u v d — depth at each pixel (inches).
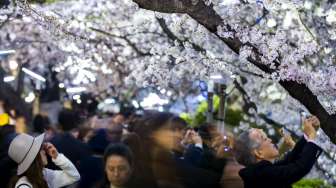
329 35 374.9
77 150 345.7
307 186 427.8
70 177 281.1
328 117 276.5
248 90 498.3
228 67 337.4
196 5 264.7
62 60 645.9
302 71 273.9
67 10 533.0
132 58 563.8
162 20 418.3
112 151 243.1
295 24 394.9
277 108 494.6
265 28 402.0
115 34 530.6
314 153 264.1
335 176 470.0
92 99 701.9
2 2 430.0
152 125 236.2
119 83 685.9
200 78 439.2
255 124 507.5
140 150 235.8
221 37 273.4
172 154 241.8
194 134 319.0
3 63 681.0
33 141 253.9
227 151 284.5
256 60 277.9
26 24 620.1
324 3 398.9
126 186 239.3
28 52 677.3
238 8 319.3
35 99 690.8
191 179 261.7
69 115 398.9
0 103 550.0
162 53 385.1
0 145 306.7
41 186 252.4
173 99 638.5
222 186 272.7
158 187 231.9
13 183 252.2
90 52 547.8
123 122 478.0
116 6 520.7
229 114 560.4
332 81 273.9
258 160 272.2
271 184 263.4
